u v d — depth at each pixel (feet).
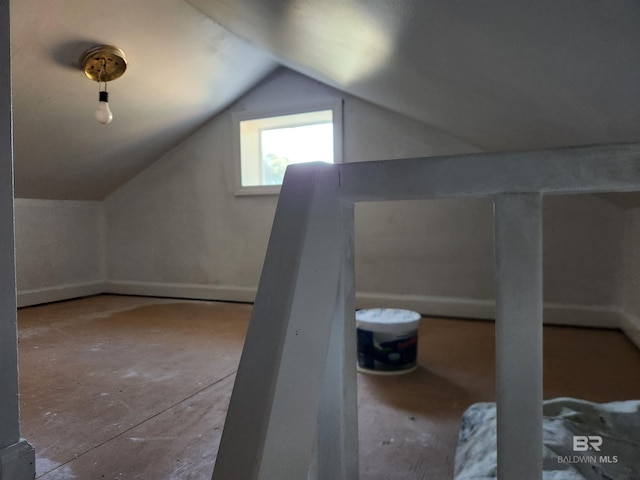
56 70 7.78
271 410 1.38
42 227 11.46
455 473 3.46
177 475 3.63
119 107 9.47
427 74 4.61
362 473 3.61
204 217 12.07
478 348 7.16
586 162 1.40
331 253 1.73
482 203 9.32
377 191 1.68
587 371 5.98
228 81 10.43
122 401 5.15
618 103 2.95
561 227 8.69
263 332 1.53
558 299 8.78
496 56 3.19
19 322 9.29
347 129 10.29
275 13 4.96
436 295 9.72
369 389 5.47
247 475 1.29
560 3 2.06
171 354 7.00
